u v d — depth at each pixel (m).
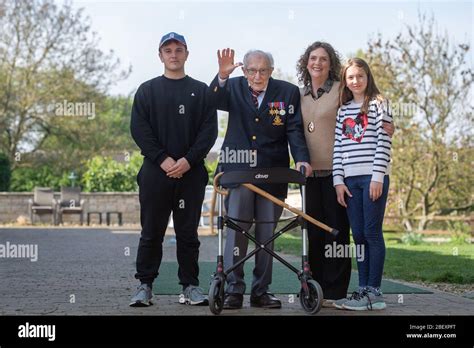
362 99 5.78
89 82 26.80
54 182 28.19
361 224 5.75
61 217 22.98
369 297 5.72
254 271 5.93
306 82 6.04
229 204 5.88
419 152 19.52
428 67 19.61
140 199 6.04
